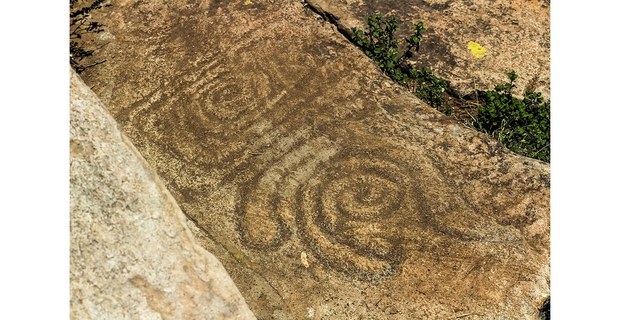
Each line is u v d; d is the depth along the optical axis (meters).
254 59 4.31
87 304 2.31
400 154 3.76
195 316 2.49
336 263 3.31
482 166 3.70
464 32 4.77
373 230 3.43
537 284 3.20
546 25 4.84
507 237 3.39
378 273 3.27
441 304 3.16
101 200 2.45
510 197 3.56
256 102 4.07
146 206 2.54
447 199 3.56
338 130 3.89
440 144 3.81
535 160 3.74
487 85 4.44
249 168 3.71
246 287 3.22
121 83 4.24
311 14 4.67
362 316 3.13
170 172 3.71
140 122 4.00
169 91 4.16
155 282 2.46
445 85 4.44
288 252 3.36
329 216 3.49
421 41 4.69
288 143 3.83
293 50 4.37
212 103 4.06
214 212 3.51
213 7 4.66
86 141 2.50
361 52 4.36
